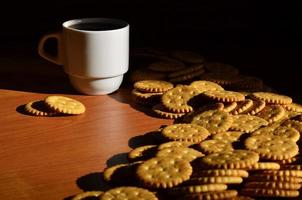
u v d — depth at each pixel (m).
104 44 0.89
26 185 0.73
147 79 0.95
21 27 1.18
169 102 0.88
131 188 0.70
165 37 1.16
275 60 1.06
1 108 0.88
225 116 0.83
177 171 0.71
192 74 0.96
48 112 0.86
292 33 1.19
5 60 1.04
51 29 1.18
